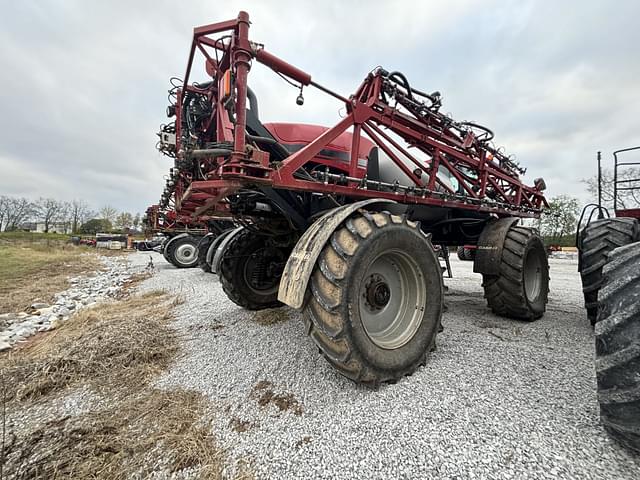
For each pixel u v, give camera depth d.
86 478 1.11
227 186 1.77
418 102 2.64
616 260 1.24
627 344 1.04
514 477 1.03
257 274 3.31
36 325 3.57
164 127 3.52
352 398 1.53
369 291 1.84
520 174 4.06
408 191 2.47
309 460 1.15
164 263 11.34
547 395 1.49
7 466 1.18
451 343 2.24
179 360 2.11
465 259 10.95
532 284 3.10
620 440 1.09
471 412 1.38
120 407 1.56
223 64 2.32
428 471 1.07
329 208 2.50
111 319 3.12
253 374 1.83
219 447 1.24
